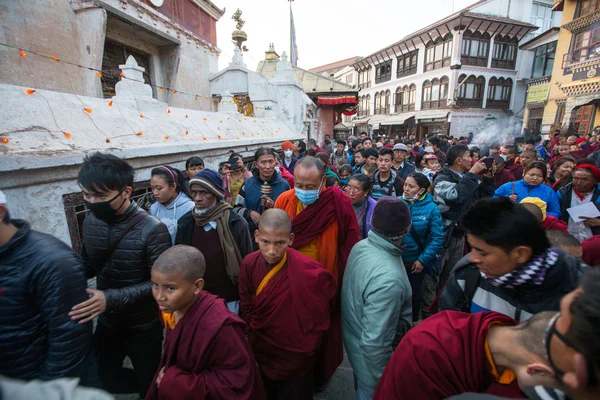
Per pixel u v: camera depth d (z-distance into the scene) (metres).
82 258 1.99
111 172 1.65
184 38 8.77
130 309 1.84
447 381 1.01
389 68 32.34
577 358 0.64
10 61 4.75
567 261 1.19
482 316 1.05
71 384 0.67
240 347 1.42
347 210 2.34
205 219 2.24
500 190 3.62
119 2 6.31
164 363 1.51
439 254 3.21
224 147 4.59
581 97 16.55
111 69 7.02
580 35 16.66
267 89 9.41
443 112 24.80
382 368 1.64
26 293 1.27
